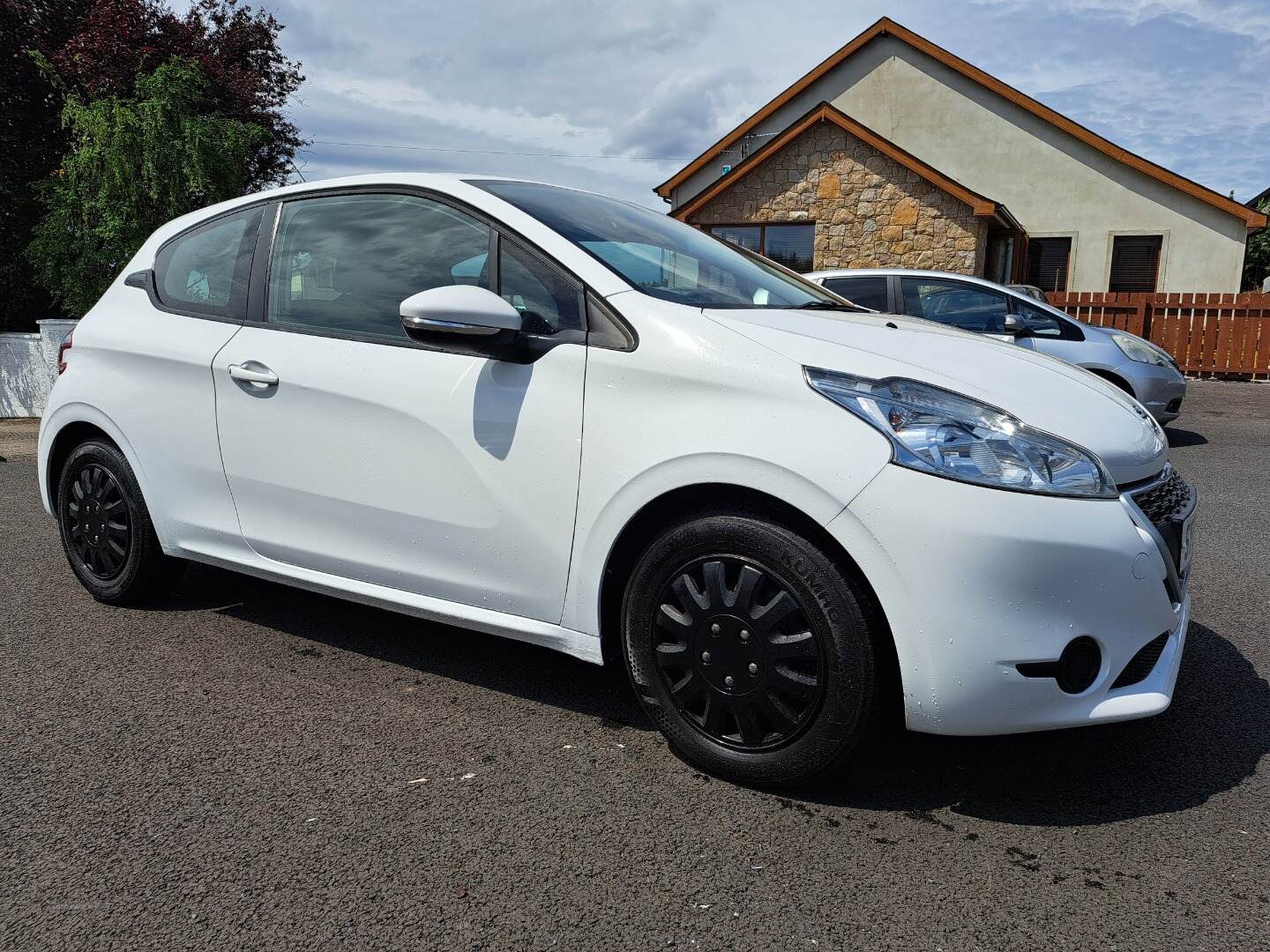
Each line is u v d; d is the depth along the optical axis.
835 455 2.15
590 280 2.57
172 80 11.38
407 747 2.61
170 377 3.35
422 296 2.47
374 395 2.83
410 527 2.81
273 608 3.77
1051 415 2.38
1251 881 2.00
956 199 15.35
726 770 2.38
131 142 10.93
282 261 3.21
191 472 3.34
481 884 1.99
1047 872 2.04
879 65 20.62
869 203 15.89
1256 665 3.22
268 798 2.33
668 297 2.60
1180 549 2.42
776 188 16.39
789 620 2.25
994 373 2.52
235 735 2.67
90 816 2.24
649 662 2.49
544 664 3.22
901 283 8.46
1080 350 8.33
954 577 2.07
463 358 2.70
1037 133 19.62
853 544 2.13
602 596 2.55
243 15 17.05
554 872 2.03
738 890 1.97
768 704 2.29
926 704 2.13
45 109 15.41
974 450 2.14
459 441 2.68
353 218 3.10
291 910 1.91
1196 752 2.59
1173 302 14.79
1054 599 2.10
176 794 2.35
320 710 2.84
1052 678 2.13
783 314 2.66
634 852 2.11
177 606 3.78
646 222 3.27
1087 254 19.56
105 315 3.70
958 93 20.12
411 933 1.84
